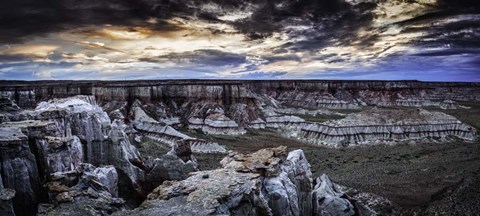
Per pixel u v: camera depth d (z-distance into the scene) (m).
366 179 60.22
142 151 76.62
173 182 31.38
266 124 120.00
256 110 127.56
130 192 39.22
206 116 116.62
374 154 80.75
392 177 61.34
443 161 72.88
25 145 30.70
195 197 27.70
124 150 40.47
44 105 49.47
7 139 29.59
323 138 94.88
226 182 30.47
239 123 116.50
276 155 36.53
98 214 26.73
